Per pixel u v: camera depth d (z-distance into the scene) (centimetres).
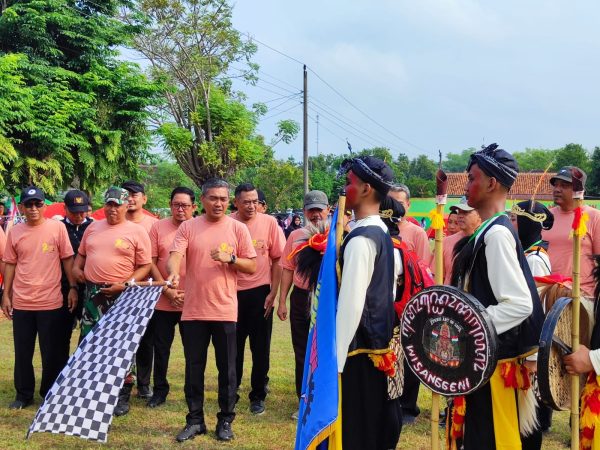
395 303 358
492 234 312
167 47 2605
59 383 490
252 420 592
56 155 1953
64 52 2161
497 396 312
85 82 2100
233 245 532
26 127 1811
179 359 826
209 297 524
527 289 303
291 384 722
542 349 292
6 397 646
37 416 480
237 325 640
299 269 434
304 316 606
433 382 312
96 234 611
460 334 302
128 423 575
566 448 528
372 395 329
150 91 2191
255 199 647
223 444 525
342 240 338
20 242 620
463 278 327
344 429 328
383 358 327
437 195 336
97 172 2097
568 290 401
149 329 647
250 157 2570
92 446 516
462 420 325
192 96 2580
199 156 2517
